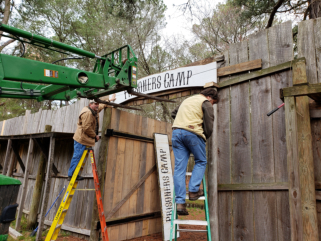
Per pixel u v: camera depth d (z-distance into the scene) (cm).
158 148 535
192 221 264
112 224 423
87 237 429
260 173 305
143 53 1167
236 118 338
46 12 1348
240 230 311
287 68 295
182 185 258
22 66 218
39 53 1369
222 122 350
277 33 314
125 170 464
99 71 301
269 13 827
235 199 323
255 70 330
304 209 240
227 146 340
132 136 481
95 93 343
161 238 475
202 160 271
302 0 744
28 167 496
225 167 337
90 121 387
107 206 419
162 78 423
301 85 249
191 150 268
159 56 1242
